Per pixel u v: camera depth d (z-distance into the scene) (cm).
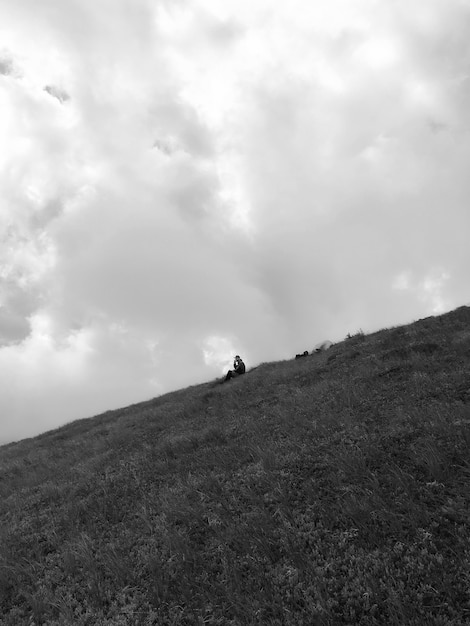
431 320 2195
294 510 800
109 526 973
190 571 709
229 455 1174
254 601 600
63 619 670
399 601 523
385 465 850
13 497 1420
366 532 685
